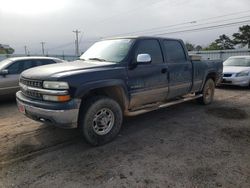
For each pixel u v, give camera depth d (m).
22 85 3.94
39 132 4.39
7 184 2.71
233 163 3.16
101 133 3.77
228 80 9.56
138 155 3.42
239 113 5.73
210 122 5.00
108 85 3.74
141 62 4.12
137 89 4.27
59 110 3.26
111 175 2.88
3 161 3.25
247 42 51.56
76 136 4.18
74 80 3.35
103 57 4.45
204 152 3.50
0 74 6.93
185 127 4.67
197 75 5.86
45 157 3.37
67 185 2.68
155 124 4.87
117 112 3.95
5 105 6.86
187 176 2.84
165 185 2.66
